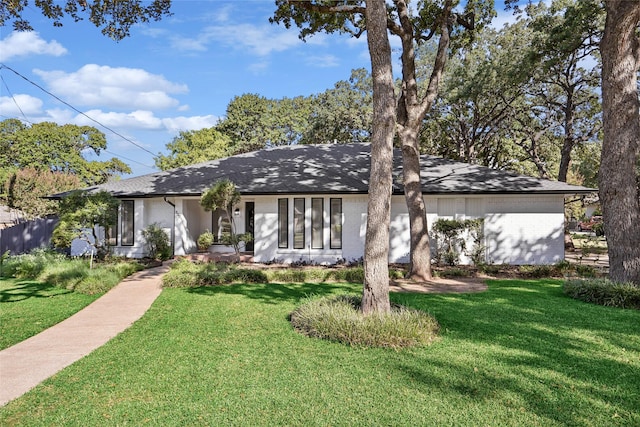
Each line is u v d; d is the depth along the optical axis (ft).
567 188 47.96
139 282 37.37
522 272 42.86
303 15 40.06
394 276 39.40
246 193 50.57
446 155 109.60
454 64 85.71
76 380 14.38
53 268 41.22
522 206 50.96
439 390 13.32
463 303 27.43
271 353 17.07
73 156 135.74
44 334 20.76
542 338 19.26
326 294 30.73
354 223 51.39
